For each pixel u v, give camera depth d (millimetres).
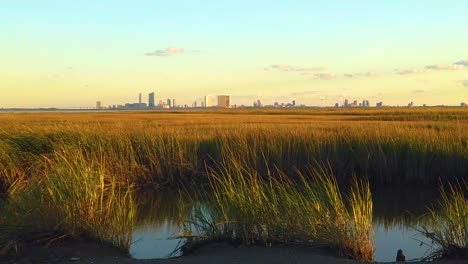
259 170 14938
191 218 8406
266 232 6984
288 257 6160
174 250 7410
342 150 15984
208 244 7152
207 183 14578
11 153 14148
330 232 6770
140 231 9125
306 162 15484
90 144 15445
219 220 7383
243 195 7414
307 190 7859
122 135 17156
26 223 6895
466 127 22094
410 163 15031
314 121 36250
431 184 14828
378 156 15406
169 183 14820
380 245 8242
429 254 7281
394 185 14898
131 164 14773
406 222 10297
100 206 7691
